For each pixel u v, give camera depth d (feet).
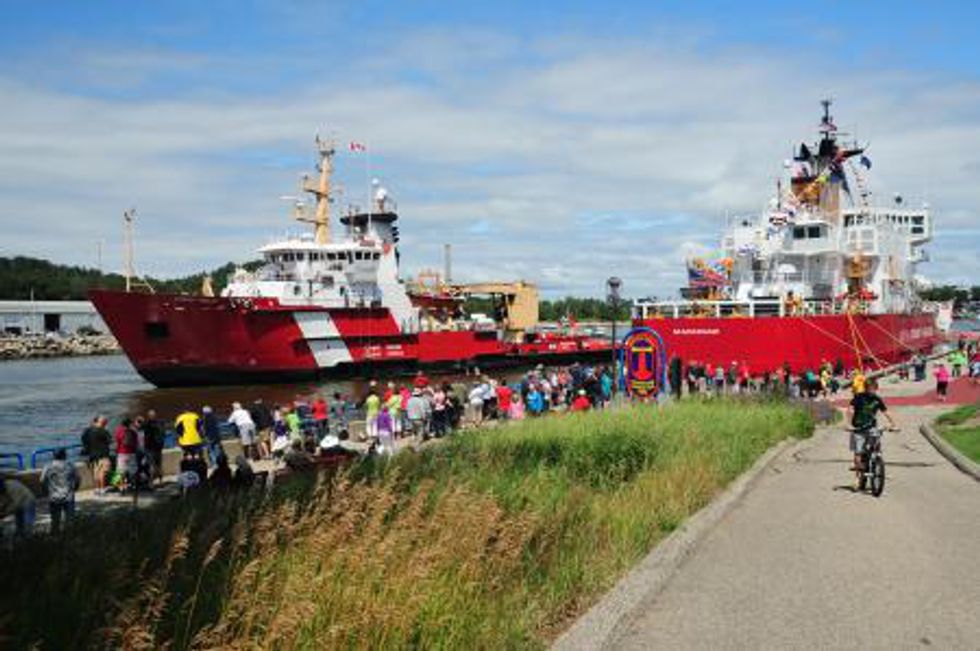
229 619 22.47
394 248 216.33
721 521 41.27
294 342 192.13
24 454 115.85
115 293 173.68
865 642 24.07
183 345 180.86
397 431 92.73
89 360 344.08
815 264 173.58
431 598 24.02
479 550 28.43
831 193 181.68
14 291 570.05
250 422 80.43
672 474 46.34
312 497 34.35
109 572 25.00
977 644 23.84
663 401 95.86
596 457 51.01
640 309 162.81
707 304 157.69
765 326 149.07
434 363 220.64
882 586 29.60
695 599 28.30
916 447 75.87
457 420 92.53
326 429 88.53
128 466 63.00
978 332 351.25
